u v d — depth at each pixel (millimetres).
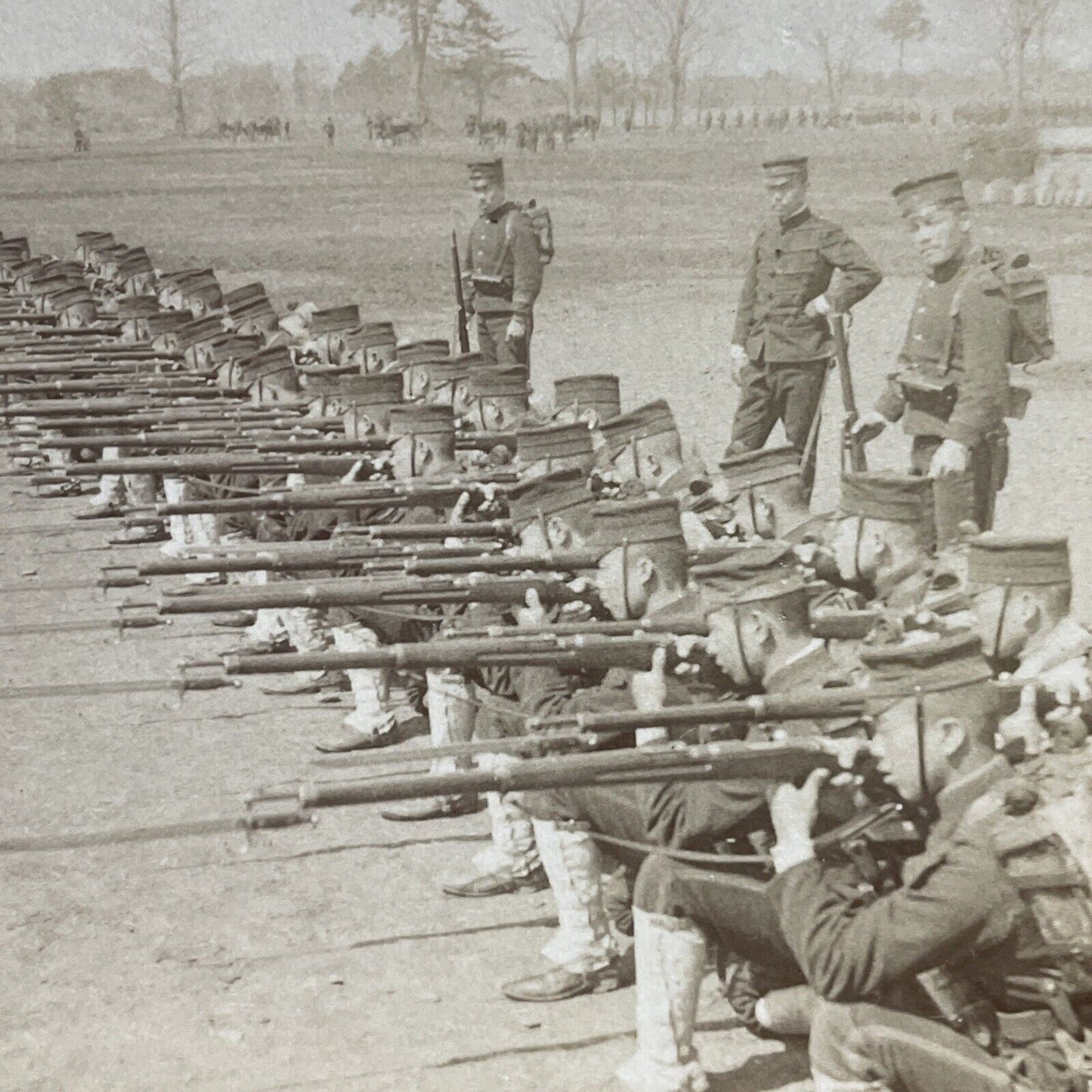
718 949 5086
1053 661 4414
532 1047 5250
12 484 14617
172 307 13641
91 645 10008
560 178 55812
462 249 33719
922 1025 3967
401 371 9648
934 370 8062
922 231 7918
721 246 33656
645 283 27562
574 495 5840
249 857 6887
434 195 49906
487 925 6180
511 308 13297
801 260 10109
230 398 10227
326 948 6035
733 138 81625
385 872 6707
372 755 4199
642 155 70062
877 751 3998
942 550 5797
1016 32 72812
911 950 3820
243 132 100875
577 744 4836
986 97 77375
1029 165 36562
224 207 46156
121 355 11516
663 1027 4664
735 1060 5074
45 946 6105
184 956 5988
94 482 14258
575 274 29094
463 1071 5129
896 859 4219
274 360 10234
